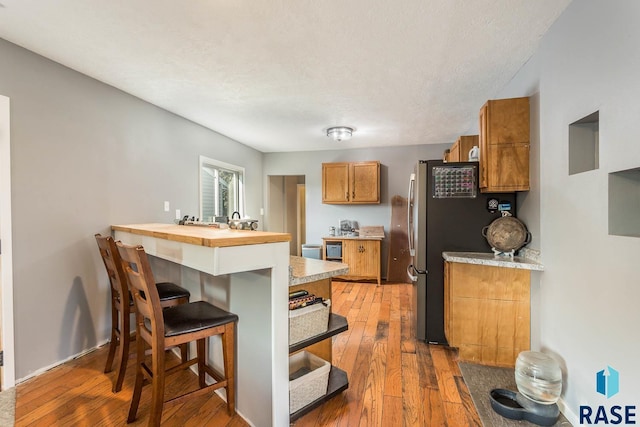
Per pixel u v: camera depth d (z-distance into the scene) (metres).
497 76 2.49
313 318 1.70
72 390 1.93
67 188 2.33
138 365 1.63
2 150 1.94
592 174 1.46
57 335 2.24
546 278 1.92
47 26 1.81
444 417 1.70
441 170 2.61
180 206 3.55
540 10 1.67
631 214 1.33
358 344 2.65
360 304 3.83
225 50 2.09
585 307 1.52
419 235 2.66
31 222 2.09
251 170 5.43
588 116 1.51
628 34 1.23
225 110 3.35
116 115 2.72
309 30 1.85
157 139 3.21
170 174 3.40
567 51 1.67
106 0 1.58
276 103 3.14
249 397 1.67
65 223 2.31
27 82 2.07
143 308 1.52
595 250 1.45
